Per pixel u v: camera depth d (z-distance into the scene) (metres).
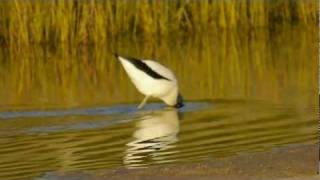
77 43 31.08
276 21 35.28
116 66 25.94
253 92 19.58
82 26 31.12
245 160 11.82
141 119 16.41
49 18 30.92
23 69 26.00
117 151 13.33
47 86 21.86
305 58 25.98
